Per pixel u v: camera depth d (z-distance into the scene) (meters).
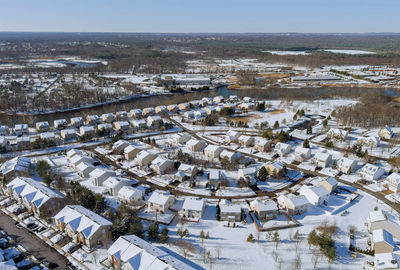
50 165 90.94
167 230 57.53
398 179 76.75
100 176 79.88
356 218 66.25
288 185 81.19
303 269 50.84
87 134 113.56
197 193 77.12
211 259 53.09
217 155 97.50
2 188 78.06
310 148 105.62
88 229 55.97
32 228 62.16
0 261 49.50
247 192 77.50
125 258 49.34
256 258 53.66
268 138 112.88
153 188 79.25
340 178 84.88
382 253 51.50
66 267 51.47
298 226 63.03
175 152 100.06
